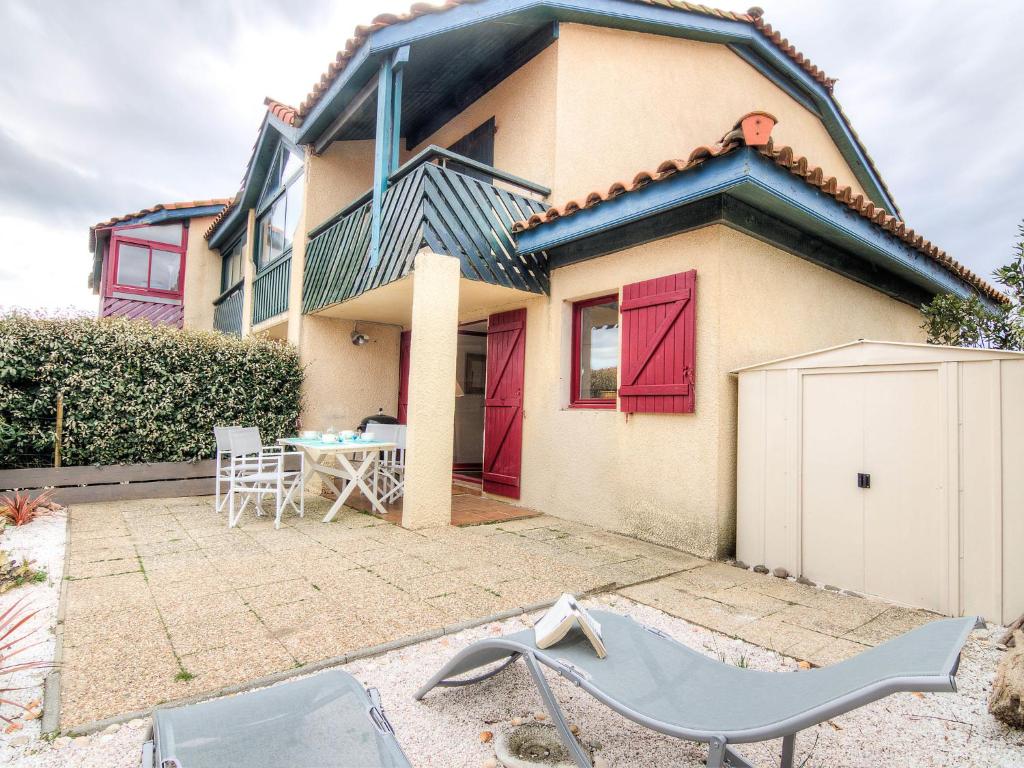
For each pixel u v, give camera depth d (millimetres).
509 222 6250
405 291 6410
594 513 5785
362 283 6539
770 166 4297
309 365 8219
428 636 3047
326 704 1823
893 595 3816
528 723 2314
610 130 7051
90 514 5891
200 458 7223
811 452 4293
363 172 8969
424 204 5512
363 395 8742
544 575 4141
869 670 1618
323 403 8336
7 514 5250
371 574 4066
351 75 6512
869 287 6586
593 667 2084
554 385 6352
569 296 6219
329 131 7832
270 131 9625
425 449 5566
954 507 3578
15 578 3678
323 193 8547
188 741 1585
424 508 5559
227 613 3270
